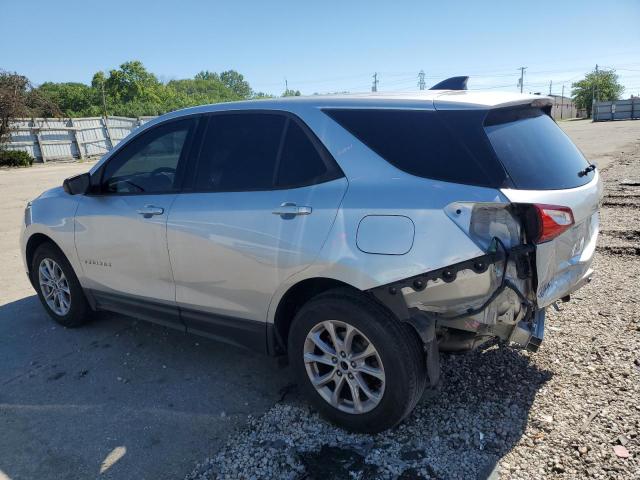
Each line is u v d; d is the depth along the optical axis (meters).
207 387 3.46
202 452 2.79
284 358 3.28
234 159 3.28
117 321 4.68
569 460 2.53
